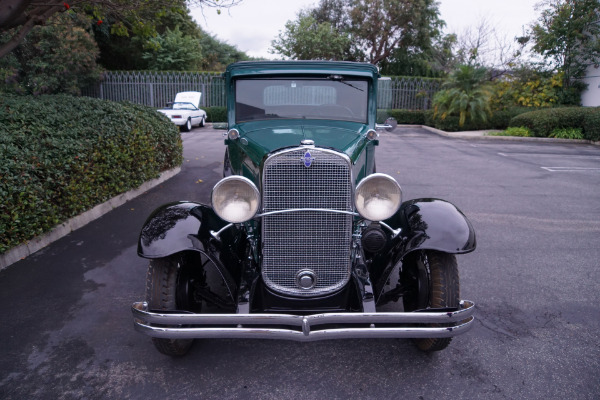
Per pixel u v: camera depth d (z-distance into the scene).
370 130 3.68
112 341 3.28
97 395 2.73
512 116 18.89
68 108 6.37
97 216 5.93
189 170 9.24
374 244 2.86
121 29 7.52
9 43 5.36
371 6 27.25
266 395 2.76
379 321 2.54
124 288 4.07
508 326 3.56
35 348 3.17
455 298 2.85
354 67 4.16
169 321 2.53
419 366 3.05
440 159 11.37
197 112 18.53
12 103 5.86
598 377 2.94
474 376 2.95
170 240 2.80
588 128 15.41
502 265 4.75
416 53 28.52
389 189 2.63
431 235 2.87
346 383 2.87
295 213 2.78
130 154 6.74
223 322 2.53
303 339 2.52
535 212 6.69
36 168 4.66
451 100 18.44
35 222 4.71
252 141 3.35
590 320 3.67
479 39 23.33
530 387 2.84
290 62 4.16
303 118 4.16
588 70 19.05
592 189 8.22
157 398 2.72
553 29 18.89
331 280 2.92
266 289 2.93
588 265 4.78
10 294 3.90
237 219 2.64
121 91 22.25
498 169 10.08
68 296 3.90
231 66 4.16
